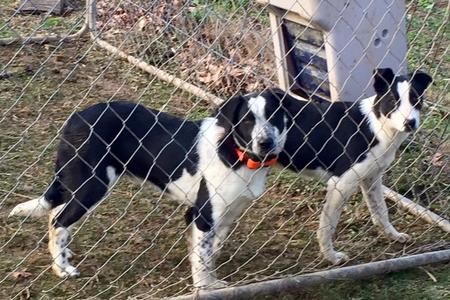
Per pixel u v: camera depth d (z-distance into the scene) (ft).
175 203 13.80
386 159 12.91
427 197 14.06
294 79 14.38
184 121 12.20
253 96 11.77
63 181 12.07
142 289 12.08
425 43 17.93
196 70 17.10
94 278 12.21
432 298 12.10
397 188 14.29
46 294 11.95
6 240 12.86
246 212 13.74
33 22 19.10
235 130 11.71
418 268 12.56
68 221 12.10
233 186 11.85
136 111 12.20
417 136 15.06
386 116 12.66
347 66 14.06
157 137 12.10
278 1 14.42
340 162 12.91
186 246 12.93
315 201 14.07
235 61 16.74
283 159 13.14
